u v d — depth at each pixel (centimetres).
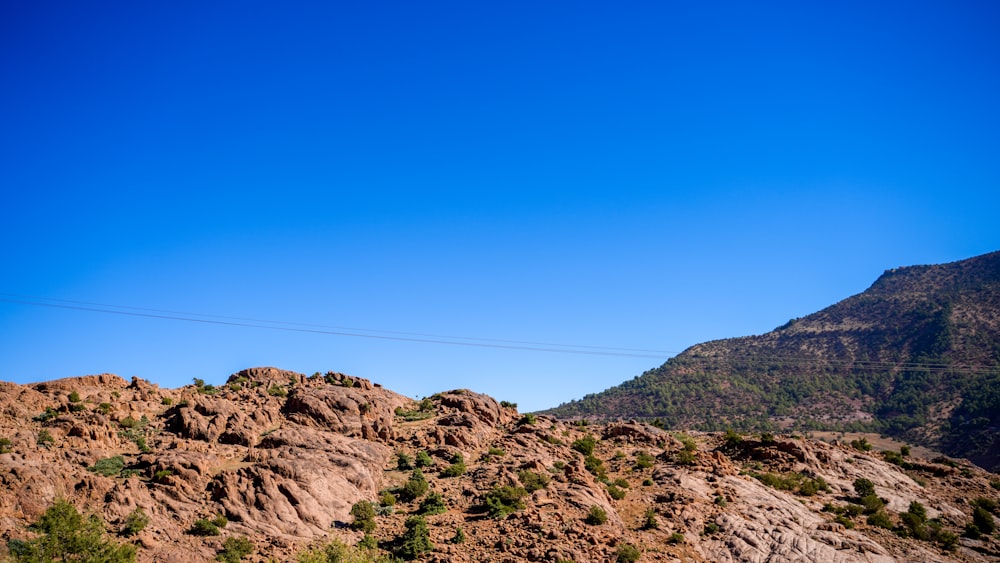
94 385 9762
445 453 9469
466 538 7025
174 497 6888
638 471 10062
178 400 10081
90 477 6619
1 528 5691
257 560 6169
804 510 8944
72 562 5303
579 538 7044
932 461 13238
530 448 10269
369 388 11981
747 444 11612
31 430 7725
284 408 9912
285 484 7256
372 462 8712
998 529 9569
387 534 7062
